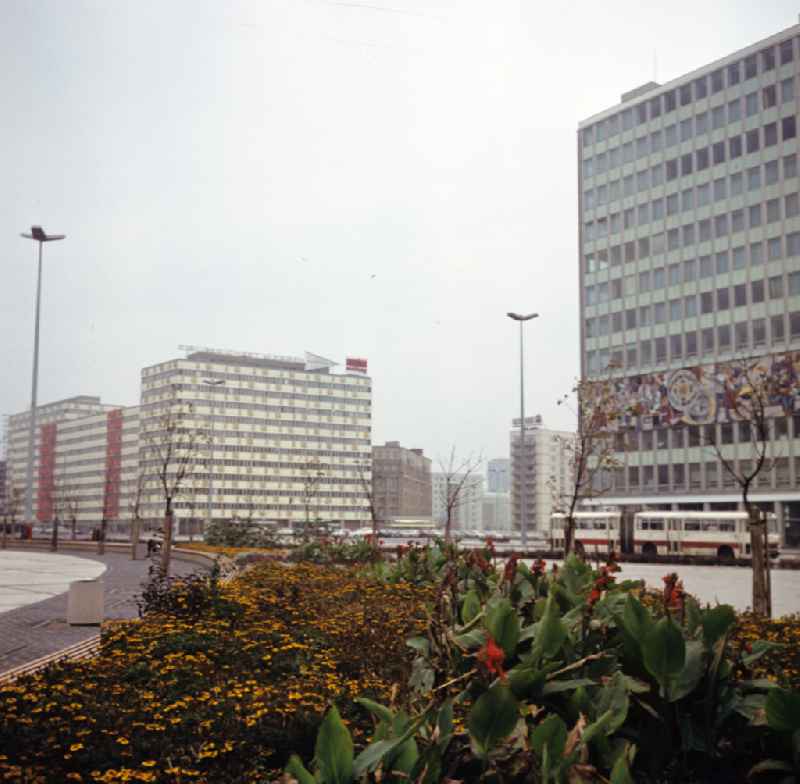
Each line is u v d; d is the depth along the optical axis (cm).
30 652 1319
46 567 3934
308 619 1341
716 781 579
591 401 2983
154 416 18138
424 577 1814
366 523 19375
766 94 7875
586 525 5984
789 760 563
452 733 486
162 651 1003
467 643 632
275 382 18762
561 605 744
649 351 8506
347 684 855
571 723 550
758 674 737
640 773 568
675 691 565
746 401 7150
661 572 4141
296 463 18712
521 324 6881
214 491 17625
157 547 4847
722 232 8094
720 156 8169
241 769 674
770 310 7694
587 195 9200
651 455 8262
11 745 672
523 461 6656
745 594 2794
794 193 7638
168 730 719
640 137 8806
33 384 6366
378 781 427
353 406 19662
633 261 8738
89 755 668
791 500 7225
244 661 989
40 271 6284
